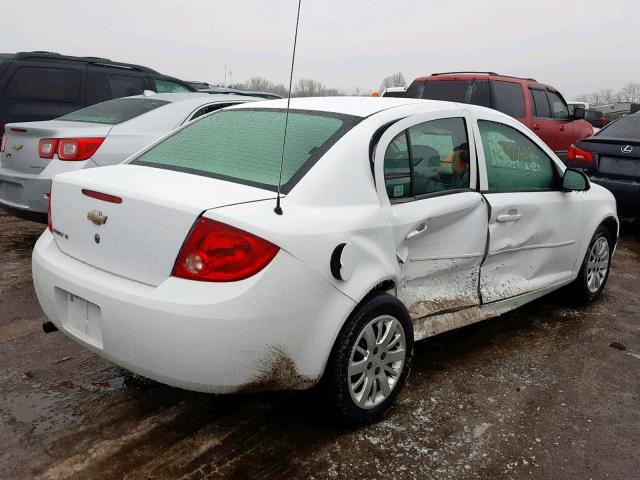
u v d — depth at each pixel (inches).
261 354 89.2
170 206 89.7
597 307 182.2
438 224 121.0
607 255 186.9
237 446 101.8
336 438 105.3
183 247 88.3
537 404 121.5
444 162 126.1
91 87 304.0
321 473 96.0
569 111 399.9
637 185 254.7
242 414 111.7
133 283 92.7
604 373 137.4
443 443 105.8
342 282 98.0
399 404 118.2
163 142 128.1
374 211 106.1
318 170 102.2
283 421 109.8
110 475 93.0
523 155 151.1
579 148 276.2
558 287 165.9
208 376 88.0
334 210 100.5
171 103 229.8
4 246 216.2
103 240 97.3
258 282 87.3
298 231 92.1
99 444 100.7
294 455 100.0
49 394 116.0
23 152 198.2
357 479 95.1
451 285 129.5
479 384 128.7
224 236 87.0
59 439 101.5
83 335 99.3
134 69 327.9
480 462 101.0
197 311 85.3
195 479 93.1
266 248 88.2
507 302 143.9
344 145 107.3
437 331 123.3
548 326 164.9
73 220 103.0
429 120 124.8
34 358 130.3
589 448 106.9
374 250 104.3
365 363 105.0
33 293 168.7
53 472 93.0
